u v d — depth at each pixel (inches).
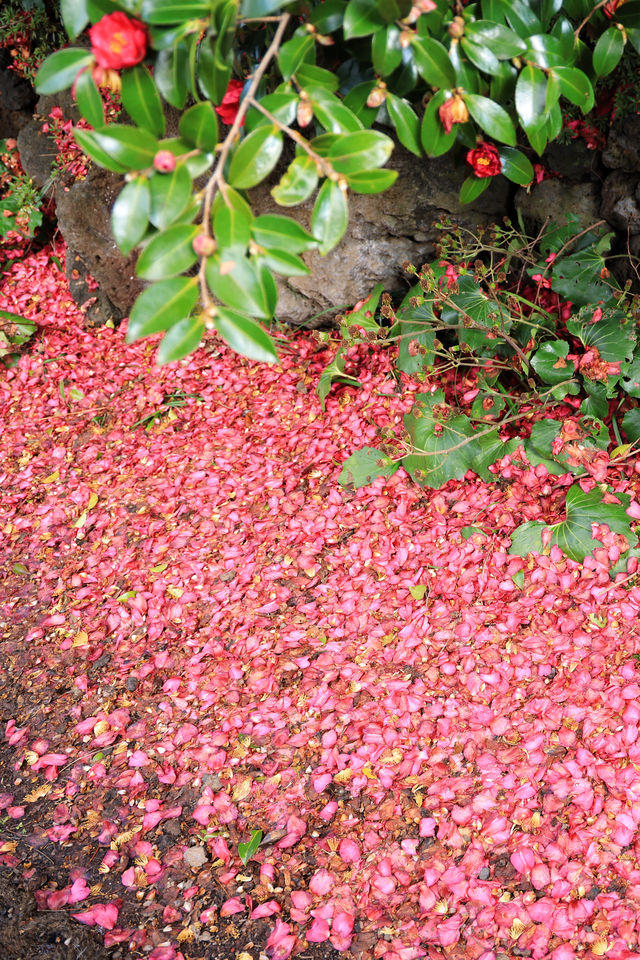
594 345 125.4
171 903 92.4
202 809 100.3
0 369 194.5
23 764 110.7
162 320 61.0
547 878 87.7
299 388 165.9
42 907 92.8
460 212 146.2
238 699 113.0
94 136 60.6
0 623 133.3
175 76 68.0
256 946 87.2
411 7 70.1
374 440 146.0
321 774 101.6
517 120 98.3
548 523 123.3
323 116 69.9
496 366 134.9
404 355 142.9
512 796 95.6
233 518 141.7
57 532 149.3
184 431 167.5
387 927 86.7
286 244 63.8
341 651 116.3
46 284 213.9
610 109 120.1
